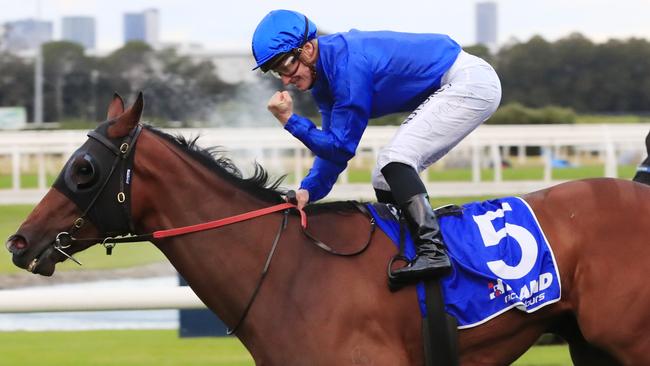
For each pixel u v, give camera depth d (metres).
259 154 34.81
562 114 59.53
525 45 66.75
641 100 66.44
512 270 10.02
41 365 16.03
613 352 10.20
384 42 10.57
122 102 10.55
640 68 66.31
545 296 10.09
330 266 9.96
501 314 10.06
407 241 10.21
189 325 17.83
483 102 10.68
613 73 66.44
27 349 17.72
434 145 10.58
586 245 10.18
